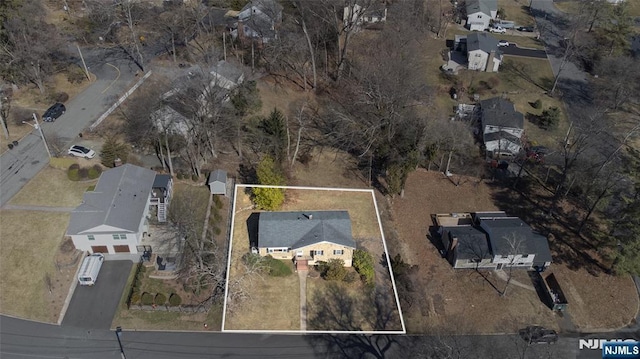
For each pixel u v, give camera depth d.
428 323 45.03
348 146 62.22
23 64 64.69
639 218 46.59
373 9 83.00
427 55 85.81
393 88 59.19
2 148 57.38
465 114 70.69
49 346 40.66
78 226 45.72
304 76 71.12
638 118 74.88
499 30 95.12
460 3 100.88
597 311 47.44
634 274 46.94
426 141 59.50
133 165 52.22
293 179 56.56
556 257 52.09
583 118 73.62
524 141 68.00
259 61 73.75
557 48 91.56
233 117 59.41
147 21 82.25
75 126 60.97
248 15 80.25
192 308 43.59
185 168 56.16
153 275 45.59
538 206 58.03
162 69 72.19
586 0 93.56
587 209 57.78
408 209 56.00
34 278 44.72
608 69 80.69
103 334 41.66
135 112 61.38
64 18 82.19
